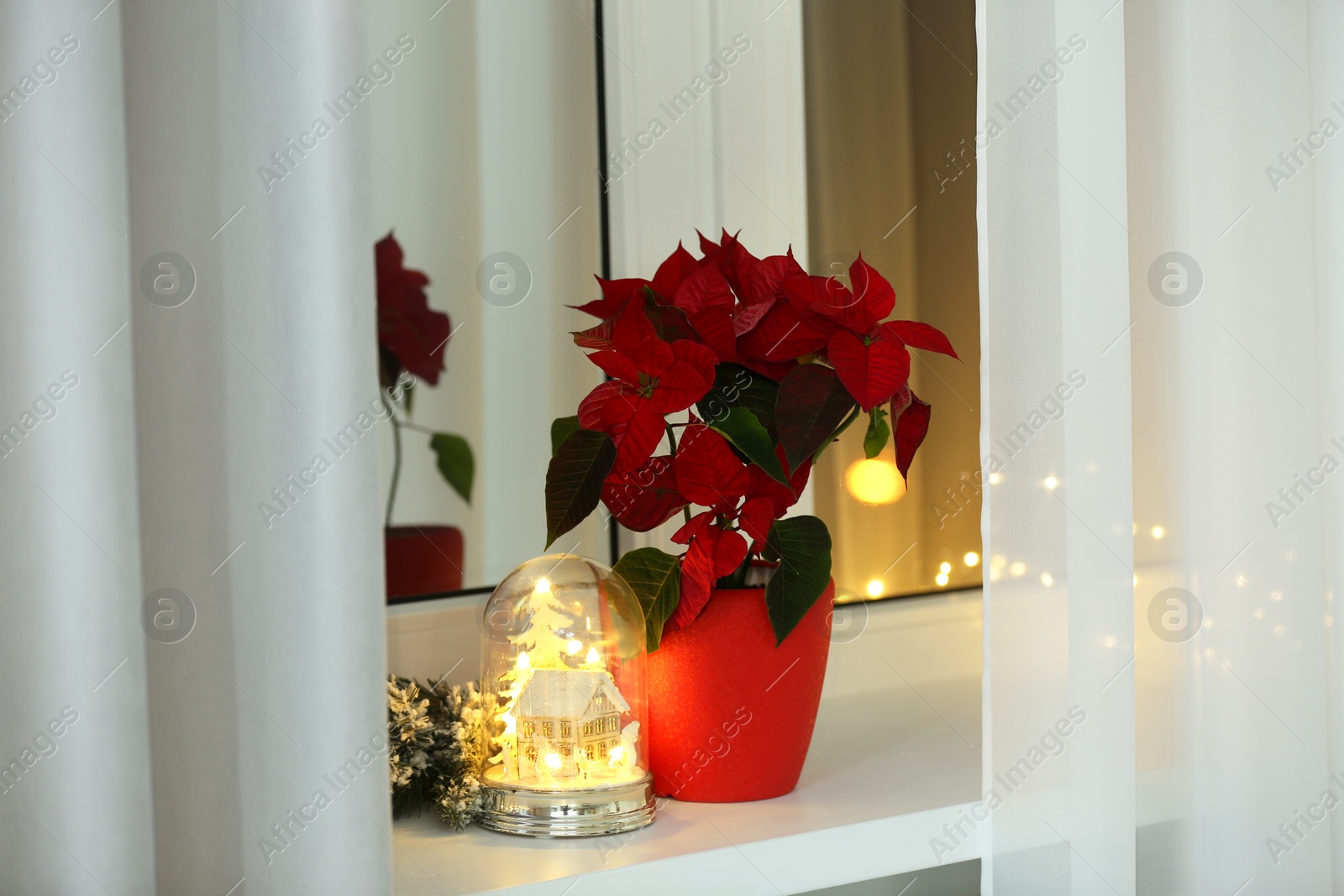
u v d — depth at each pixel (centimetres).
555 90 245
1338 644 232
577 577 223
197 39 207
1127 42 229
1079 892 222
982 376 224
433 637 239
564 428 226
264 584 206
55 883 203
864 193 256
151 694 206
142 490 206
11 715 203
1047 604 223
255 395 206
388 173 238
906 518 258
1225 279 229
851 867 222
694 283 222
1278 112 230
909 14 259
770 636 224
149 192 207
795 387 220
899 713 253
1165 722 228
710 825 222
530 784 221
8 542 203
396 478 238
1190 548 228
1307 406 229
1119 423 223
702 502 222
